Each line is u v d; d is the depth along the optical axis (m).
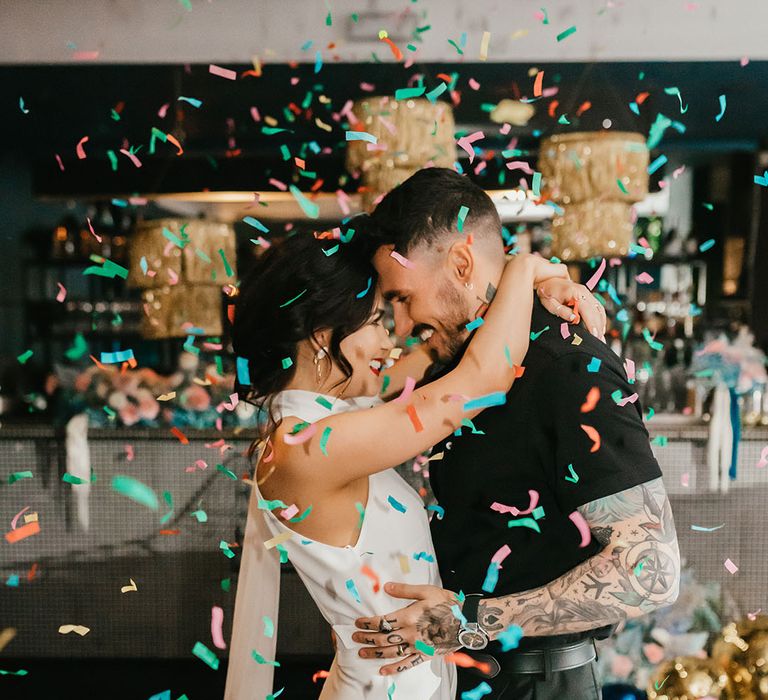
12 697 2.98
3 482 3.35
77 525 3.33
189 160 4.11
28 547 3.33
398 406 1.09
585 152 3.33
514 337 1.11
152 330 4.06
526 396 1.15
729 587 3.24
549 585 1.12
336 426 1.08
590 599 1.08
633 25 4.14
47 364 5.62
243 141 4.84
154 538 3.32
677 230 5.07
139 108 4.60
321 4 4.10
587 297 1.23
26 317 5.62
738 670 2.05
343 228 1.26
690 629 2.68
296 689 3.01
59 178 4.15
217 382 3.79
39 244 5.68
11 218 5.59
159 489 3.32
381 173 3.23
